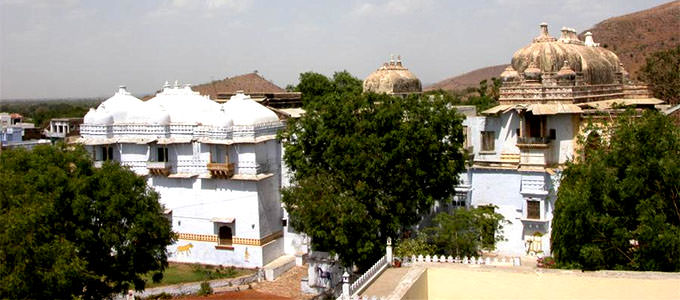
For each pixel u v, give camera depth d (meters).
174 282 34.28
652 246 20.31
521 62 37.56
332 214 27.78
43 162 25.53
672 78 55.44
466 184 34.22
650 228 20.30
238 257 37.09
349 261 29.11
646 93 39.72
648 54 101.62
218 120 37.25
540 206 32.25
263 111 39.03
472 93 121.94
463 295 20.44
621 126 23.22
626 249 21.73
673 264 20.38
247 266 36.91
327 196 28.31
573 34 40.78
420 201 30.12
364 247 27.84
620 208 21.83
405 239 30.09
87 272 23.78
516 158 33.88
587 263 21.61
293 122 32.94
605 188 21.70
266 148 38.16
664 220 20.62
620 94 38.44
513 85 34.84
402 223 30.70
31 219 21.44
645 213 20.67
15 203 22.39
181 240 38.47
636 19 120.94
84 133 39.59
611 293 18.64
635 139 22.09
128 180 26.80
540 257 30.17
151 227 26.50
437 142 29.78
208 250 37.84
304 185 29.45
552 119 33.19
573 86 33.34
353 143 29.23
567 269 20.22
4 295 21.39
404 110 30.73
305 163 31.56
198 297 32.25
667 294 18.23
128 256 25.98
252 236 36.78
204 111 40.16
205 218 37.88
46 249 21.77
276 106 54.31
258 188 36.66
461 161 31.30
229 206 37.28
